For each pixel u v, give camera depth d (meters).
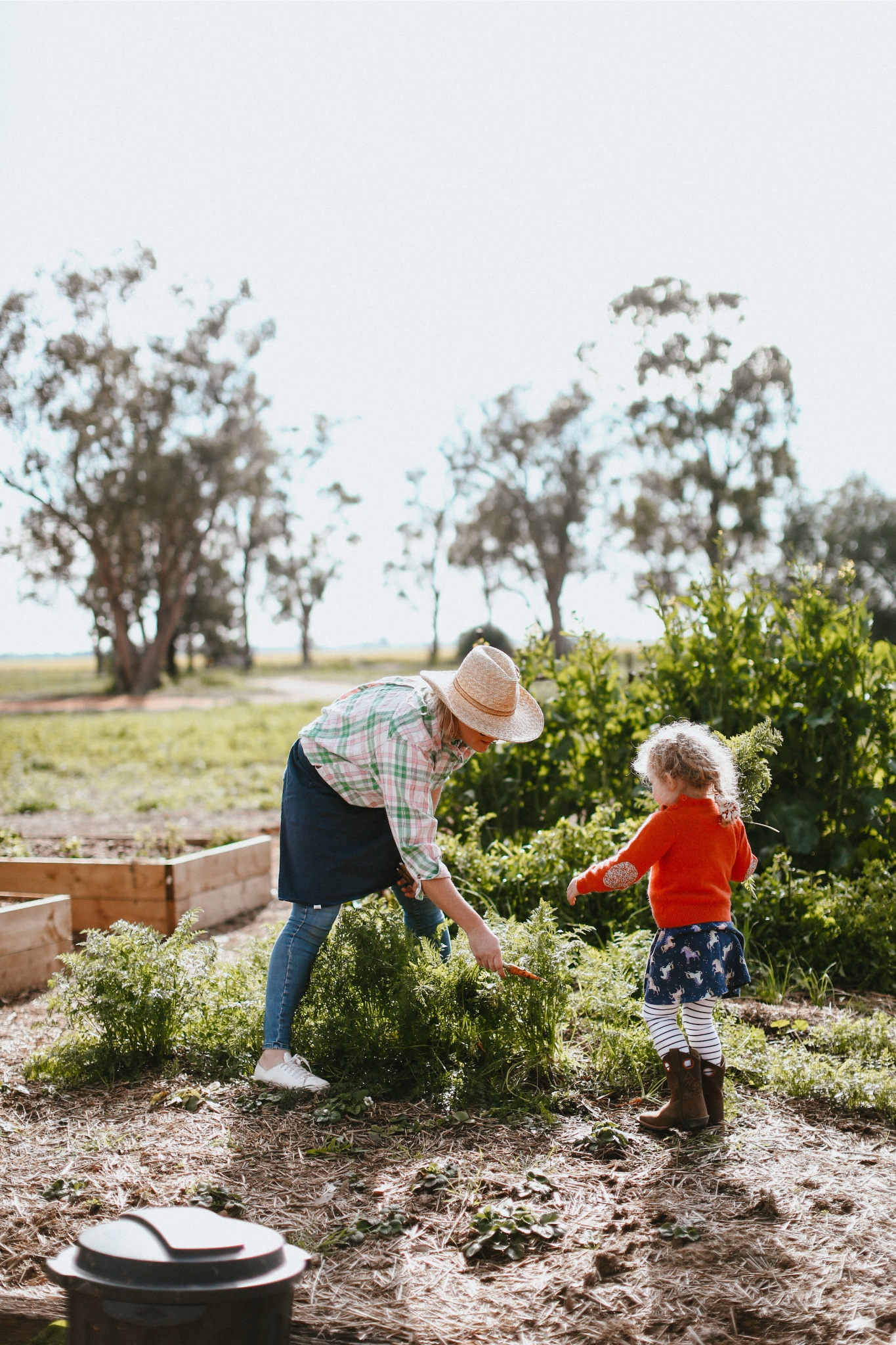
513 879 5.24
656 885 3.29
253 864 7.08
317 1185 2.86
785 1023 4.13
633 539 53.44
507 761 6.53
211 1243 1.76
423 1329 2.21
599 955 4.16
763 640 6.21
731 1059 3.65
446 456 60.69
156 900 6.08
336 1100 3.39
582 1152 3.05
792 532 51.84
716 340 50.59
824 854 5.90
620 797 6.32
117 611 50.44
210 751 19.77
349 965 3.68
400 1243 2.56
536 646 6.92
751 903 5.17
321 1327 2.21
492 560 61.53
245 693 49.97
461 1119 3.23
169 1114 3.38
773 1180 2.85
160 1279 1.69
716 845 3.25
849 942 5.08
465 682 3.32
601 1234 2.58
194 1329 1.69
